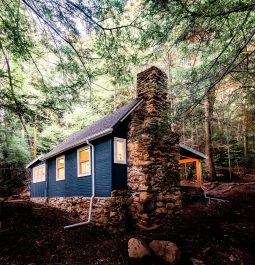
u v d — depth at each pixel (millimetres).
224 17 4121
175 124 5047
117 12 4965
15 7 5141
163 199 9141
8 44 5402
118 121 9172
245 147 20266
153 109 9586
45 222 8273
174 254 5871
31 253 6090
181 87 4887
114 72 5973
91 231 8219
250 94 5559
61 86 5961
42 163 15336
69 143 12422
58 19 4648
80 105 6535
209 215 9719
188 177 19297
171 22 4344
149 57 5258
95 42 5453
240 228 7875
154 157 9219
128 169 9617
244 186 13633
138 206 8797
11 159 19125
